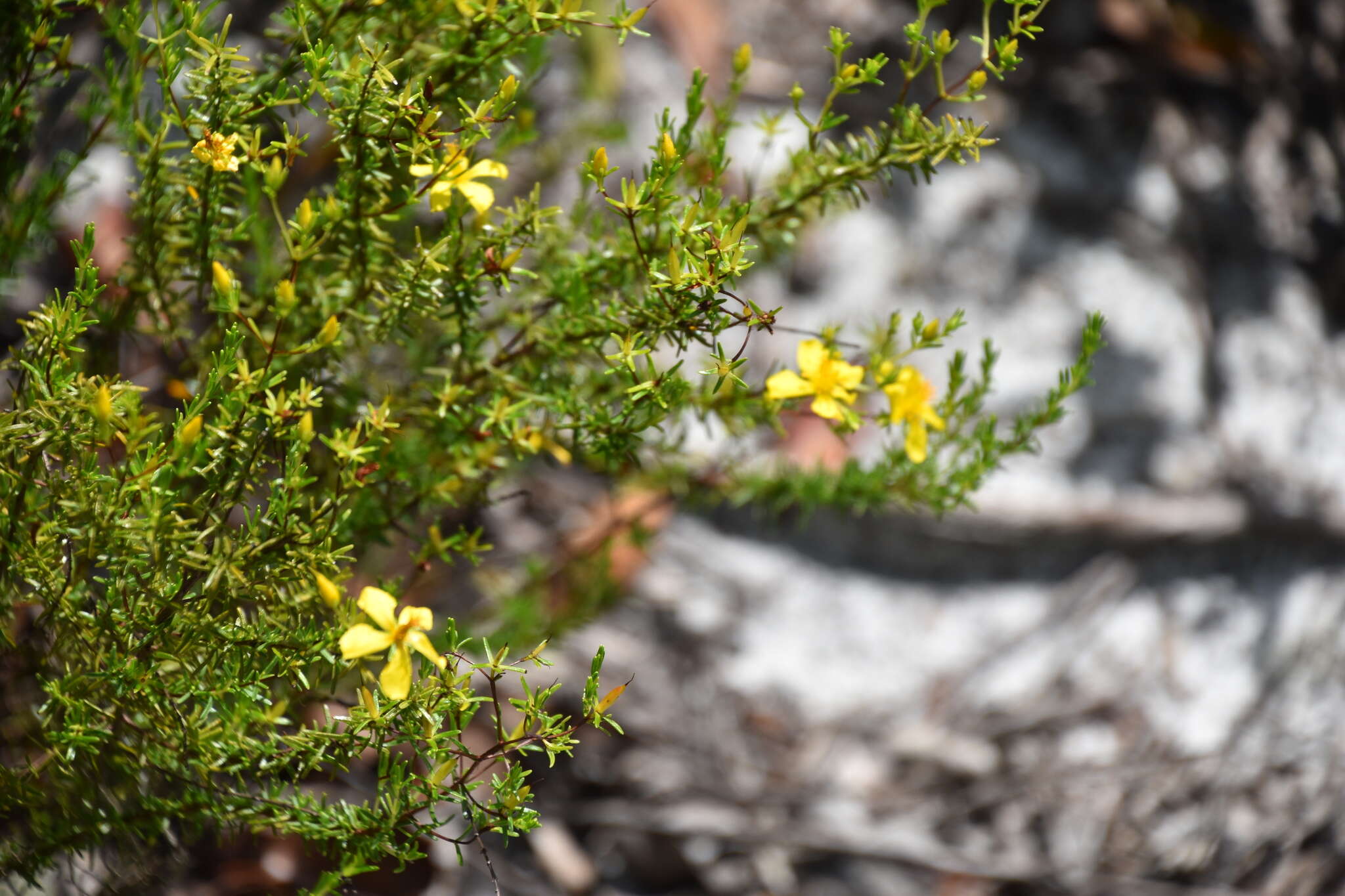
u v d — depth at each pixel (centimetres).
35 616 78
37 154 83
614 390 77
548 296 77
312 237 73
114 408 72
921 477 80
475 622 86
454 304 75
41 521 73
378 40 75
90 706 73
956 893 95
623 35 73
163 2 82
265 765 73
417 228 74
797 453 99
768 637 104
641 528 85
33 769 74
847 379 75
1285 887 99
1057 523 105
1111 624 106
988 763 100
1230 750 101
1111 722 102
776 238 77
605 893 94
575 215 79
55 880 78
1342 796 102
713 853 96
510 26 74
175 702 73
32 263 86
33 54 75
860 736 101
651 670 102
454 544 76
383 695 74
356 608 73
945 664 105
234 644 73
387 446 76
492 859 92
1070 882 96
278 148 73
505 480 79
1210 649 105
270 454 75
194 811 73
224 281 72
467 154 74
